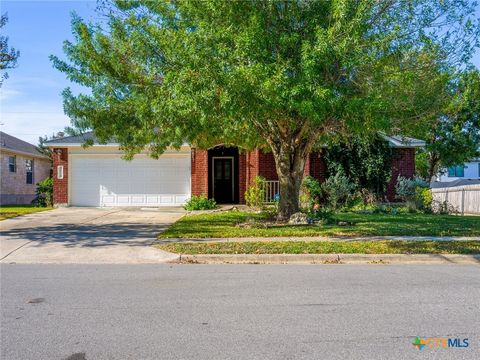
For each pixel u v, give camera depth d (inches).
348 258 359.9
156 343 174.4
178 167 840.9
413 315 209.2
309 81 362.6
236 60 389.4
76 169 844.0
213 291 254.1
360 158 797.9
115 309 219.1
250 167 812.6
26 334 184.7
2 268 328.8
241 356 161.8
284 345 171.9
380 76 418.0
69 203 840.3
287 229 492.1
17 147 1154.7
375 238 434.0
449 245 397.1
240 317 205.9
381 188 799.7
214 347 170.1
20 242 428.5
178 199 838.5
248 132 536.7
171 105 391.9
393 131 490.3
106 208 807.7
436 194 942.4
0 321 201.2
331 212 657.6
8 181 1116.5
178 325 195.2
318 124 471.5
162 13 444.1
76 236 465.1
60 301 233.9
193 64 370.0
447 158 1079.0
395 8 417.1
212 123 456.8
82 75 477.1
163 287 264.5
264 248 380.8
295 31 422.0
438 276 297.0
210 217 634.2
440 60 430.9
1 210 767.1
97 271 315.9
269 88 350.9
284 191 557.9
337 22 366.6
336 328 190.7
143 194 841.5
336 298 238.5
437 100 462.6
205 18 411.2
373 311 215.2
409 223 554.9
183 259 356.8
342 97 390.0
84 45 460.8
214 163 872.9
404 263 350.9
